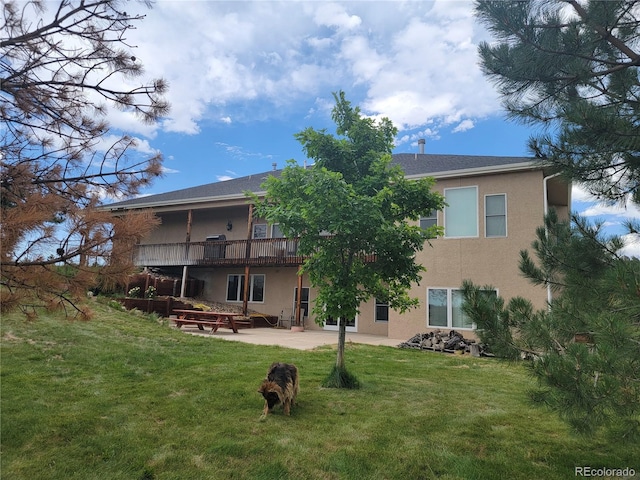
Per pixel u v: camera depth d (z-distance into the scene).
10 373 5.66
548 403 2.77
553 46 3.61
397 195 5.80
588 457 3.53
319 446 3.63
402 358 8.62
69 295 2.63
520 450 3.67
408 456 3.46
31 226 2.21
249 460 3.33
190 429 3.96
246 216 17.98
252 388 5.41
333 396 5.31
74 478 2.99
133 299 13.66
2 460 3.24
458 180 12.11
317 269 5.98
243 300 16.36
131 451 3.44
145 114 3.35
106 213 2.67
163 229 20.16
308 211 5.34
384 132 6.33
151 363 6.73
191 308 14.91
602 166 3.52
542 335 2.97
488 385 6.18
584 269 3.55
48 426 3.88
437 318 11.79
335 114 6.41
